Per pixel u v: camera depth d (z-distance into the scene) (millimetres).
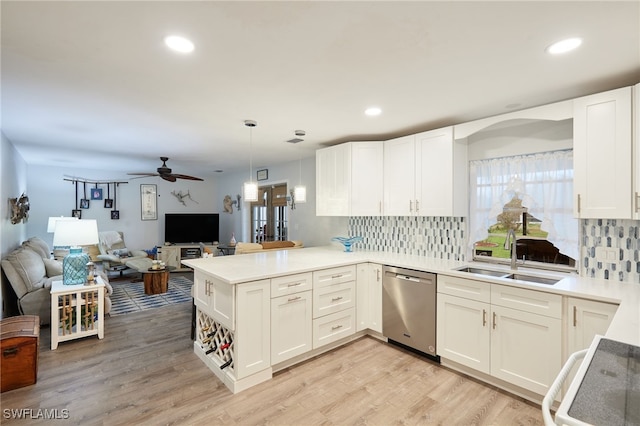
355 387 2434
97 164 6039
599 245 2445
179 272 7105
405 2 1338
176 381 2510
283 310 2662
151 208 7504
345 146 3812
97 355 2953
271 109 2791
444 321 2730
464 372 2645
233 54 1807
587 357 1113
